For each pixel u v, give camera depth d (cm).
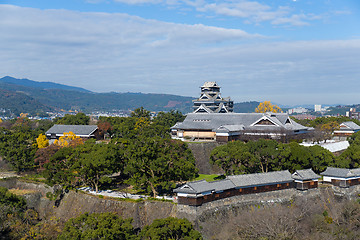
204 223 6756
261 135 10725
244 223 6781
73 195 8425
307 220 7112
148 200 7481
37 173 10744
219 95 17025
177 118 17650
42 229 7162
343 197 8050
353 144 10469
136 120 14725
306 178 7844
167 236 5903
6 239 7131
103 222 5888
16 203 8212
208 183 7081
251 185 7462
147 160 7862
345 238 6681
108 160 8131
